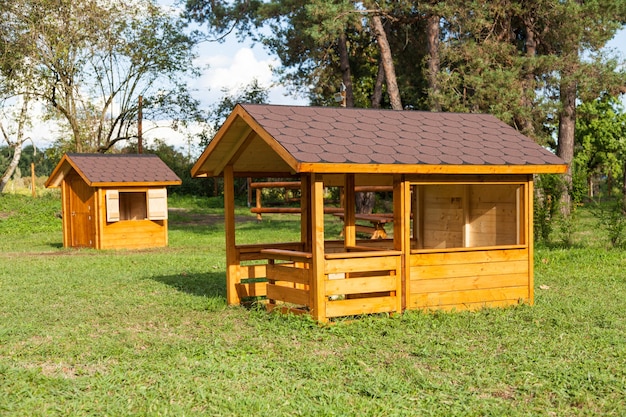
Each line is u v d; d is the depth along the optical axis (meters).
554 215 19.17
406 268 9.40
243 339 8.33
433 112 11.25
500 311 9.74
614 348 7.78
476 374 6.80
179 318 9.70
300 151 8.53
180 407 5.88
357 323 8.94
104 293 11.90
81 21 32.28
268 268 9.84
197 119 37.66
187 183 46.50
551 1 23.97
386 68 27.58
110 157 22.33
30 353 7.78
